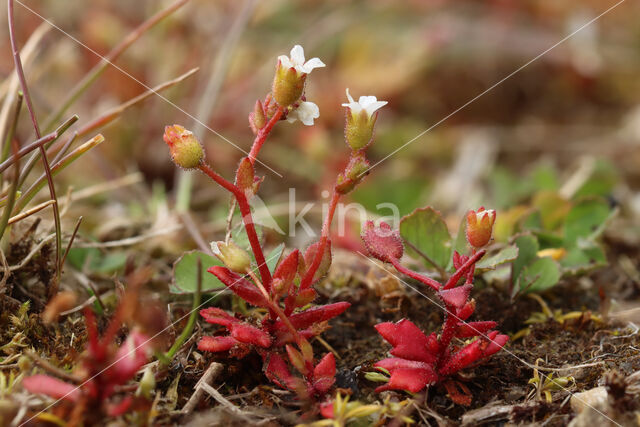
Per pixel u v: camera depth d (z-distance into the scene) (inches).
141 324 6.2
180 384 6.8
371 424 6.5
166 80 11.1
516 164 12.6
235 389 6.8
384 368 6.6
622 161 12.1
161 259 8.3
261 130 6.6
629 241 8.8
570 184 10.1
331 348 7.2
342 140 12.5
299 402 6.6
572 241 8.2
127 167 10.6
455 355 6.7
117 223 8.5
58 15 11.9
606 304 7.5
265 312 7.4
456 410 6.7
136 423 6.3
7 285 7.2
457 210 10.6
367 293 7.8
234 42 9.6
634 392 6.6
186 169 6.5
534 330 7.4
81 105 11.0
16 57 6.8
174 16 11.3
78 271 7.8
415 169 12.1
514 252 7.1
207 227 9.0
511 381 6.9
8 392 6.4
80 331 7.1
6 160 7.0
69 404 6.3
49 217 8.5
